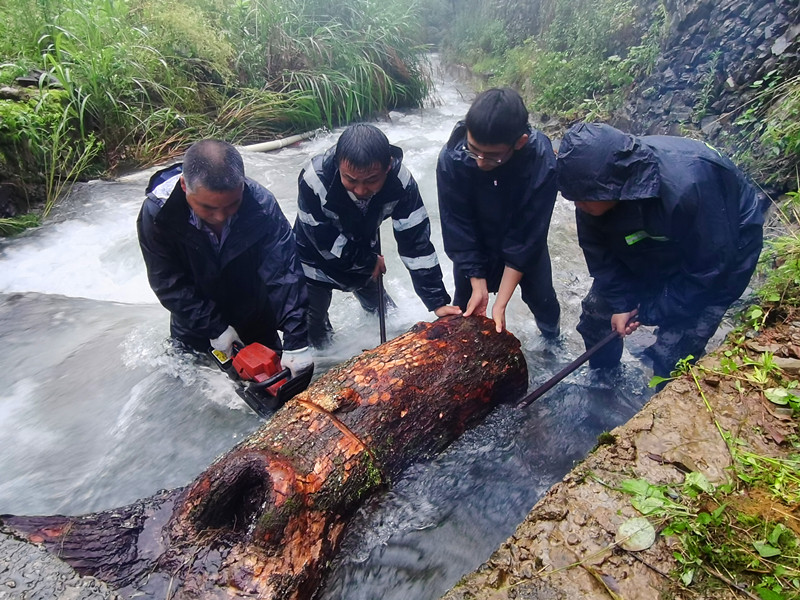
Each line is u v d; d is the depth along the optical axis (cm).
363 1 863
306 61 780
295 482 193
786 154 388
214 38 706
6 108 505
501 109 227
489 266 308
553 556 171
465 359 250
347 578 208
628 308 281
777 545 167
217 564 185
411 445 229
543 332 355
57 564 188
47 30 621
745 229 259
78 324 373
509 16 992
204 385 315
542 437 277
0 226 473
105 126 591
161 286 282
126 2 687
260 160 645
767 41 452
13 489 259
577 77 680
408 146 682
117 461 274
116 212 511
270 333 335
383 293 351
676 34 545
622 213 238
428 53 1248
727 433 205
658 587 161
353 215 290
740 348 244
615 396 311
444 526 229
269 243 275
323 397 222
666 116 529
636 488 186
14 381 324
